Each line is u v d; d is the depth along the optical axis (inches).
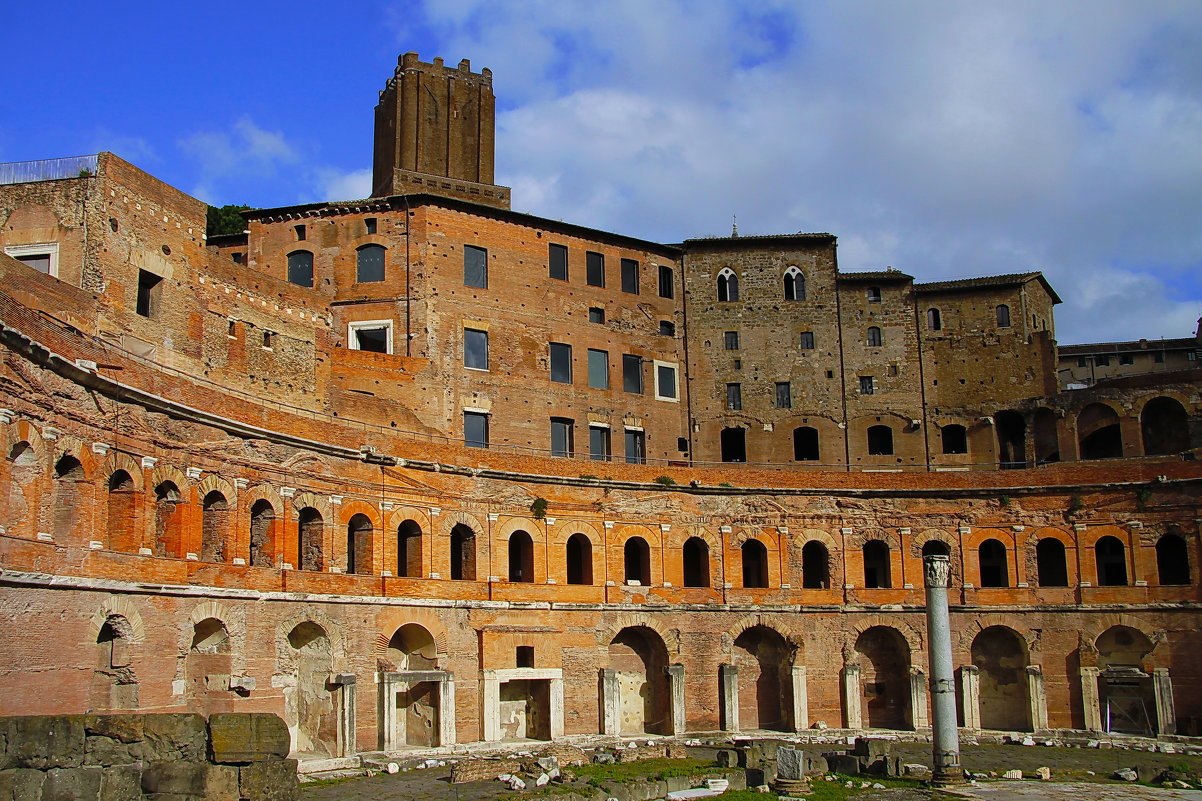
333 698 2399.1
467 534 2869.1
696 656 3129.9
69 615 1807.3
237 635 2204.7
